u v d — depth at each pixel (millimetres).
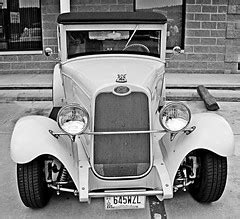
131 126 3229
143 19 4203
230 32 8695
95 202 3760
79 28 4230
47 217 3535
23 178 3369
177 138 3436
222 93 7555
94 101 3174
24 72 8953
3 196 3896
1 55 8852
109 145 3252
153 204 3713
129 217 3527
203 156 3473
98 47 4320
